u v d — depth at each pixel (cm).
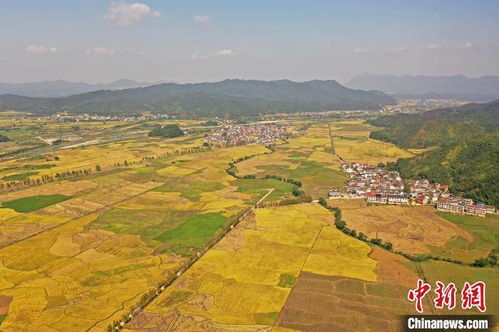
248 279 15362
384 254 17312
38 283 15425
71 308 13688
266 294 14262
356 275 15450
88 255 17925
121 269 16538
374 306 13350
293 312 13150
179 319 12938
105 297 14362
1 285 15312
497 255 17025
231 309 13425
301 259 16925
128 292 14662
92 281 15562
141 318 13050
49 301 14162
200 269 16275
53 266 16850
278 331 12219
